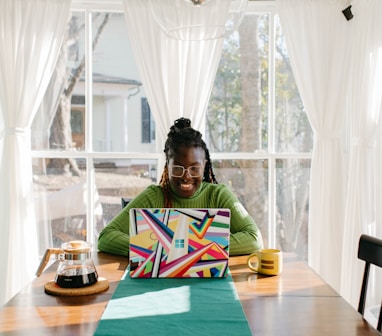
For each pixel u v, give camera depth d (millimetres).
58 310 1198
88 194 2951
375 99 2621
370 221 2662
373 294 2650
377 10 2559
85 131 2957
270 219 3008
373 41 2590
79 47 2936
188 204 1931
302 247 3016
